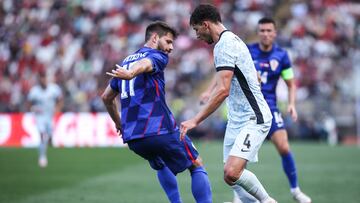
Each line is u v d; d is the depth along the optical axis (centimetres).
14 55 9431
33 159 5081
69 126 6588
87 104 7694
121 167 4469
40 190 3297
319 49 8731
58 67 8894
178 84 8400
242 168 2128
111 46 9175
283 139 2938
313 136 7131
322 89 8006
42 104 4756
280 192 3159
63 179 3794
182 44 9069
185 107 7681
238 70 2109
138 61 2100
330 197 2958
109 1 10200
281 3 9831
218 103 2061
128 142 2191
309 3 9794
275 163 4616
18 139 6538
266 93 3041
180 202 2345
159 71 2161
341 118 7362
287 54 3102
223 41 2097
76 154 5500
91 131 6562
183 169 2214
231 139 2220
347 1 9944
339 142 7225
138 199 2945
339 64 8456
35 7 10231
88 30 9681
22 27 9900
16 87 8694
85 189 3322
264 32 3028
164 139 2155
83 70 8812
